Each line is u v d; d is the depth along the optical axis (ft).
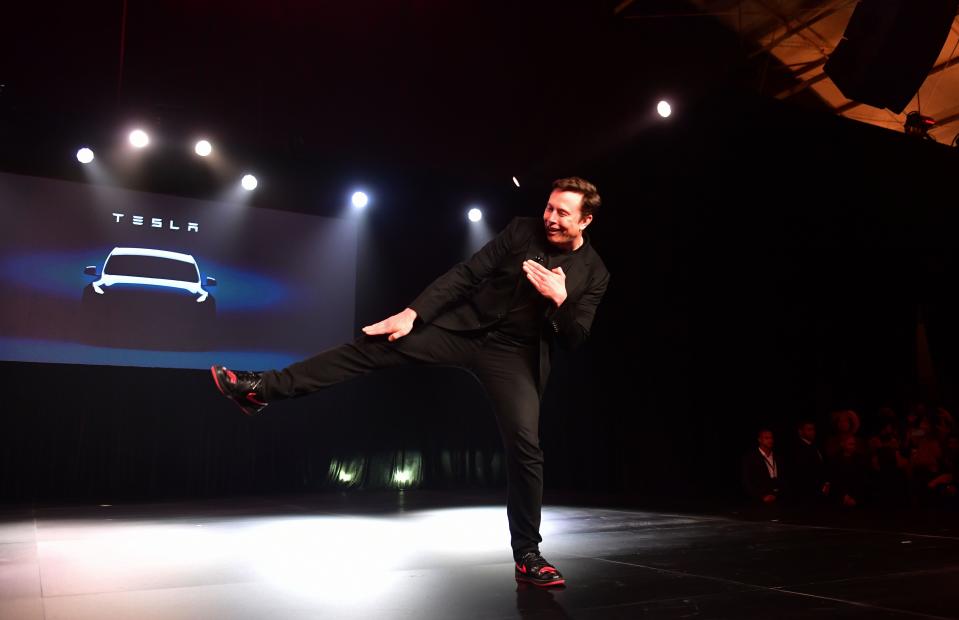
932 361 25.93
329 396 25.95
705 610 6.02
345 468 25.75
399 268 26.66
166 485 22.75
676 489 24.68
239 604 6.41
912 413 21.63
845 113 27.43
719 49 25.32
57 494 21.45
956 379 25.38
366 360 6.75
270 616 5.91
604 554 9.55
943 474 18.61
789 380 25.48
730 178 21.66
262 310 23.90
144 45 20.02
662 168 22.54
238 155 23.24
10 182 20.93
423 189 26.63
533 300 7.22
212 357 22.97
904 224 22.17
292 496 22.67
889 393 26.18
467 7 21.38
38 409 21.53
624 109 24.50
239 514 16.56
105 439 22.24
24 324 20.67
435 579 7.66
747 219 23.07
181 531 12.94
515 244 7.40
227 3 19.80
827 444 20.08
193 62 20.66
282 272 24.41
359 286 25.94
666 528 13.01
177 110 21.33
